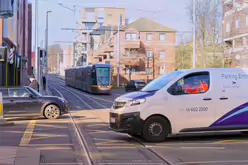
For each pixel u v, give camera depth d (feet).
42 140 37.81
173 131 36.42
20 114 58.08
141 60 243.19
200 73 37.40
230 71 37.99
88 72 152.35
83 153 31.17
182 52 238.07
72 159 28.84
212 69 37.76
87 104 96.32
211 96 36.99
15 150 31.30
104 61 263.90
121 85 238.27
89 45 350.43
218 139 38.34
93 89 144.25
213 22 164.66
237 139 38.32
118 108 36.76
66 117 62.49
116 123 36.50
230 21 175.73
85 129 46.62
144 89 38.81
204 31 164.66
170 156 29.84
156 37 246.27
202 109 36.76
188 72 37.32
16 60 135.03
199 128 36.73
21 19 164.14
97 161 28.12
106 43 275.39
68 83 226.58
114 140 37.78
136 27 246.47
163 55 246.06
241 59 162.40
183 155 30.25
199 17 163.12
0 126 49.29
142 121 35.86
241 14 166.91
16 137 39.75
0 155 29.27
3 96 57.93
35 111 58.85
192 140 37.63
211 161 27.99
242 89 37.68
